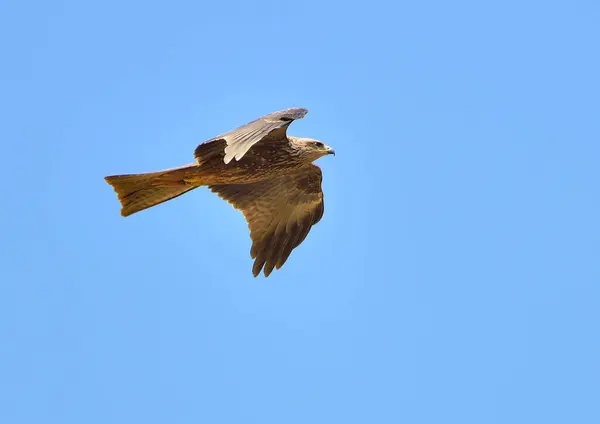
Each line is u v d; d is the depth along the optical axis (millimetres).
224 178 17656
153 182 17359
